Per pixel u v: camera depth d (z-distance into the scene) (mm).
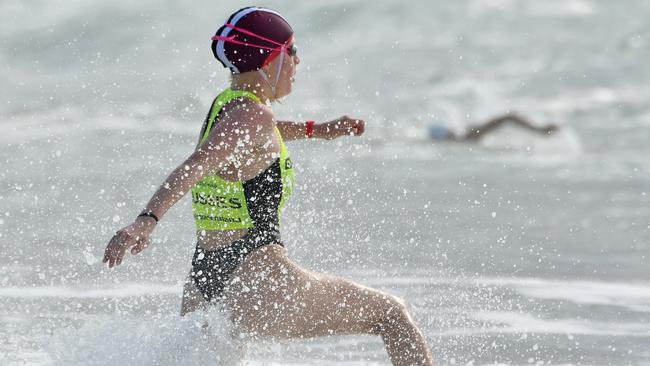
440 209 37906
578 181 47125
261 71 15234
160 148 51750
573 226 35656
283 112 70375
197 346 14602
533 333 21547
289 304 14641
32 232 30422
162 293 22438
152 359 14672
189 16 103812
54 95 74188
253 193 14688
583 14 113750
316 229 28328
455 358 19438
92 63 88875
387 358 19203
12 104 70875
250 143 14312
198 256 15188
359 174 45500
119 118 63844
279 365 18328
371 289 15469
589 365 19250
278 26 15305
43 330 19234
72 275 24484
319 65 90375
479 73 89750
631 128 68000
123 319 15445
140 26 98625
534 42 101625
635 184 46375
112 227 31516
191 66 87750
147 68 86875
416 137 62125
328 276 15281
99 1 104750
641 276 27906
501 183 46062
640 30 106188
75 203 35875
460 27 106000
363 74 87312
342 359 19000
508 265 28781
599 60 94875
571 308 24000
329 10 106438
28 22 98625
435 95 80000
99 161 47062
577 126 69062
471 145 59781
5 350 17688
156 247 26250
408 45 98500
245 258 14688
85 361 14797
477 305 23891
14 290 22875
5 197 36969
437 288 25375
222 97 15195
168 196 13359
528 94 82000
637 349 20531
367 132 62312
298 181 41125
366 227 31938
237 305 14633
